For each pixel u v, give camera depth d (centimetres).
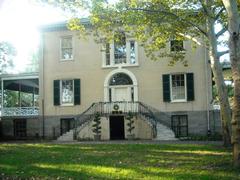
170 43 2983
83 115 3103
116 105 3033
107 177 1048
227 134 1881
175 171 1108
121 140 2755
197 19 2112
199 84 2983
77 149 1792
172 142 2342
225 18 2067
